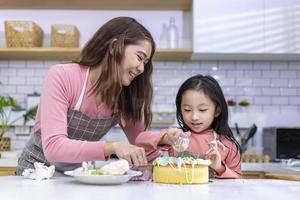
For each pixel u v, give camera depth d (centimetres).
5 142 274
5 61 296
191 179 106
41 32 286
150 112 149
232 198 82
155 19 297
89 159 109
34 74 296
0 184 102
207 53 264
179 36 295
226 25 261
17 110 286
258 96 295
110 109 137
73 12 298
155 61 296
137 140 140
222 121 157
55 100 119
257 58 285
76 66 130
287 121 293
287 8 262
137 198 80
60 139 111
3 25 298
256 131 291
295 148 261
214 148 130
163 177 107
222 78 295
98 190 92
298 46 261
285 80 296
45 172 115
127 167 105
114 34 125
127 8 296
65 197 80
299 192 92
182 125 160
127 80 130
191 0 277
